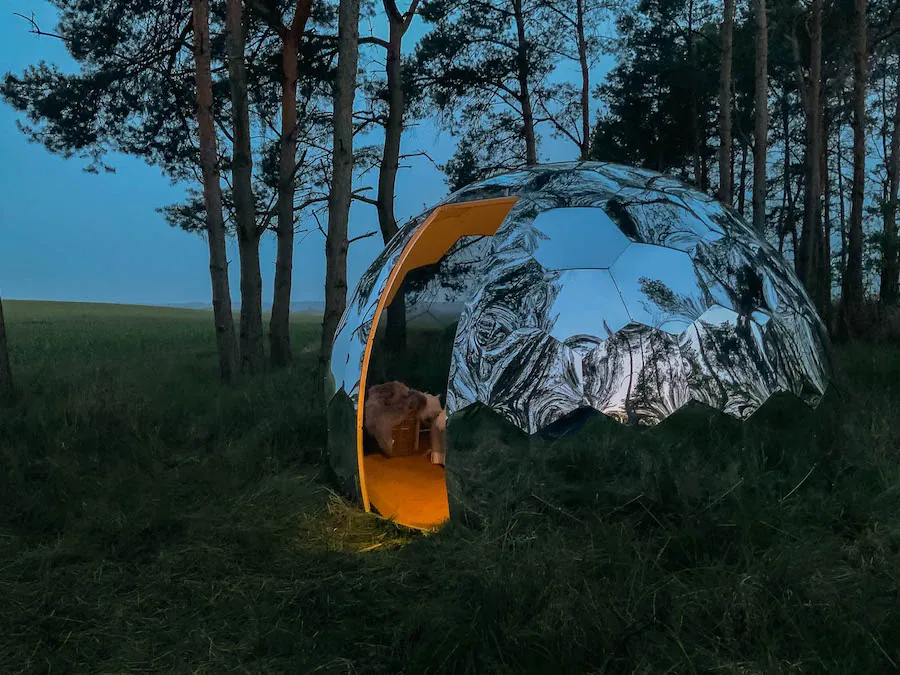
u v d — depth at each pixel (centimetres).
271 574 344
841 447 412
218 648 271
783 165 2431
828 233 2311
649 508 344
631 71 2223
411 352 825
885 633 244
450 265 756
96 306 6894
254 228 1110
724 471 351
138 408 650
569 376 365
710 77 2075
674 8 2111
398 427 582
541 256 404
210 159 997
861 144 1489
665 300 381
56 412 639
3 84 1383
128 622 296
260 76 1460
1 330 750
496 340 384
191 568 350
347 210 942
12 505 435
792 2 1741
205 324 3981
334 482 496
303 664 252
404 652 260
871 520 343
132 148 1502
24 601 313
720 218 449
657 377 362
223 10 1394
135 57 1354
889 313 1254
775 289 421
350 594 312
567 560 297
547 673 231
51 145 1455
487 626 255
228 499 448
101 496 446
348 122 926
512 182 473
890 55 1995
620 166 489
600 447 351
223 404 742
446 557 338
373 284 499
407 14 1381
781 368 393
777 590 269
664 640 242
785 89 2148
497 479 363
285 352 1308
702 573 292
